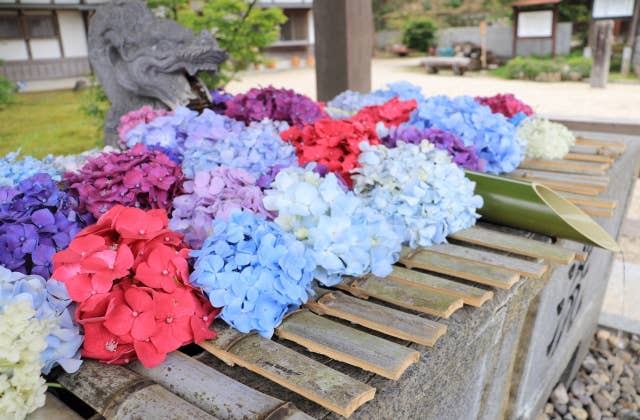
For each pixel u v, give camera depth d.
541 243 1.34
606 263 2.44
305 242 1.05
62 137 6.91
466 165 1.70
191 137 1.66
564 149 1.98
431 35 19.11
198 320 0.92
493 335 1.22
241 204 1.22
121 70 2.37
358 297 1.11
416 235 1.32
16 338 0.78
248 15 4.38
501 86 11.73
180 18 4.30
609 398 2.28
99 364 0.90
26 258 1.13
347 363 0.89
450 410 1.15
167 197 1.35
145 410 0.77
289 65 18.14
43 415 0.82
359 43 3.27
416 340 0.93
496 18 19.45
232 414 0.77
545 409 2.18
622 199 2.33
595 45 11.04
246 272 0.95
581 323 2.29
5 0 11.53
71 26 12.93
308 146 1.64
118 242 0.95
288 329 0.96
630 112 8.28
